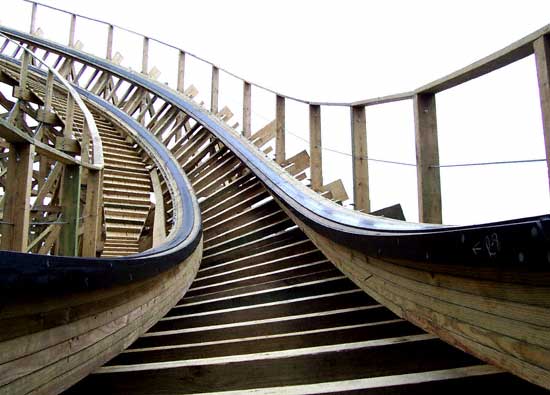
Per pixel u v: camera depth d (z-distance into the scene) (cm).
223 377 222
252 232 574
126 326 262
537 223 128
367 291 313
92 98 1366
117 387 220
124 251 938
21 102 680
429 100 348
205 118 1000
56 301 172
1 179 783
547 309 145
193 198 697
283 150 692
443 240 182
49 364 171
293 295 360
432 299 221
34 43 1594
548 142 233
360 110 462
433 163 339
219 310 349
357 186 449
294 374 220
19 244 375
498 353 172
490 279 172
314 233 459
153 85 1280
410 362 215
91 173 552
